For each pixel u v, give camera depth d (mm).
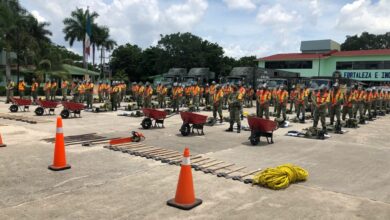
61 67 40781
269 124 10703
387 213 5301
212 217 5000
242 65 66438
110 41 54062
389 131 15148
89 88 21422
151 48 66875
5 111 19484
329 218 5062
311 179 7102
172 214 5074
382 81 48969
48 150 9031
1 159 8008
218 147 10328
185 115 12172
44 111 19391
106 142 10391
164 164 7957
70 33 50750
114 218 4883
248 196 5941
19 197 5633
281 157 9156
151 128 13859
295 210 5344
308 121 17891
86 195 5789
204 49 62656
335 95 14719
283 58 55125
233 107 13234
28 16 38531
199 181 6742
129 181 6609
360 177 7355
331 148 10609
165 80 36250
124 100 29219
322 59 52844
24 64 39062
